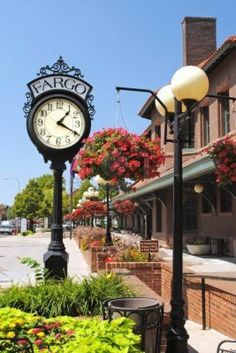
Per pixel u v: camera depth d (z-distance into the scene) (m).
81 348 3.30
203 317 8.35
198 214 24.91
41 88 8.94
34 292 7.16
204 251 21.89
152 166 9.00
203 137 24.41
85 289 7.06
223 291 7.68
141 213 39.84
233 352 4.87
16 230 79.44
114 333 3.68
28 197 87.75
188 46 28.44
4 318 4.50
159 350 5.22
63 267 8.73
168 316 6.61
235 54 20.02
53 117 8.92
